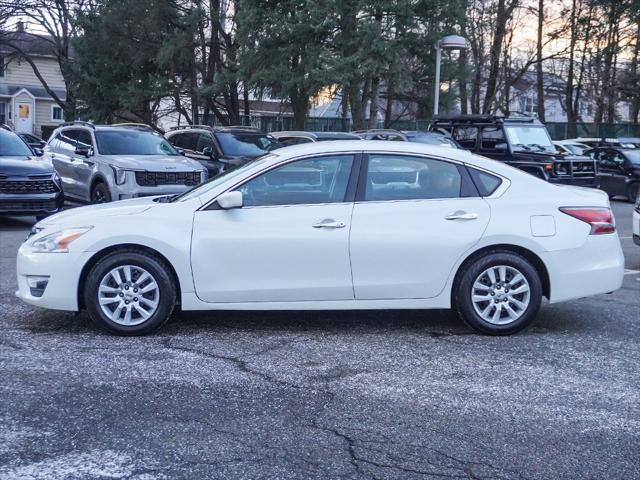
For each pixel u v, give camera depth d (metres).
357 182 6.68
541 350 6.42
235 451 4.37
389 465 4.21
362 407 5.08
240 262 6.53
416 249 6.60
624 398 5.30
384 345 6.52
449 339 6.71
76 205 17.59
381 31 25.47
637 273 10.30
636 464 4.28
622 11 36.00
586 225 6.79
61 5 35.69
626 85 38.53
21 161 13.20
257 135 17.81
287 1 26.70
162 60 30.08
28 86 49.88
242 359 6.06
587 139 28.72
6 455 4.27
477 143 19.97
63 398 5.14
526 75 47.97
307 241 6.53
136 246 6.54
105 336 6.64
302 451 4.38
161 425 4.72
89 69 32.88
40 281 6.57
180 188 14.23
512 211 6.71
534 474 4.14
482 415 4.96
